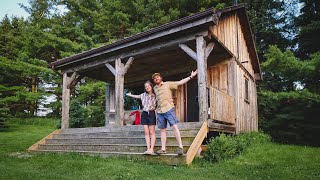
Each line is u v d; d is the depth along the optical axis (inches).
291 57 490.6
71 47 911.0
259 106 737.0
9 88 877.8
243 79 523.2
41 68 879.7
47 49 994.7
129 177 176.9
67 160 255.6
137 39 380.5
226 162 254.8
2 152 378.9
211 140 286.5
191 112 499.2
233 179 181.3
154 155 246.8
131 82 614.2
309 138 430.3
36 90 1072.8
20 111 1064.2
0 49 1035.9
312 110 462.9
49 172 201.0
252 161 269.7
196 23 323.3
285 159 281.1
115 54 429.1
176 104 516.4
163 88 244.7
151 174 188.9
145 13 876.6
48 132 680.4
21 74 959.6
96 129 409.7
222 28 418.0
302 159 280.8
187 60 483.2
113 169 202.2
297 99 517.3
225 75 457.1
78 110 663.1
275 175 198.7
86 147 342.6
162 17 802.2
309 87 593.3
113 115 596.1
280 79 811.4
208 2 815.1
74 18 1004.6
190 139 276.1
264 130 658.8
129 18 951.6
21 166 232.8
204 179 177.5
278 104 575.8
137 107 643.5
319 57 470.9
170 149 265.9
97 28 943.0
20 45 1023.0
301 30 627.2
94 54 440.8
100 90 868.6
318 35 611.5
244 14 500.1
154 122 252.2
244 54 549.3
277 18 895.7
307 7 714.8
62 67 506.3
